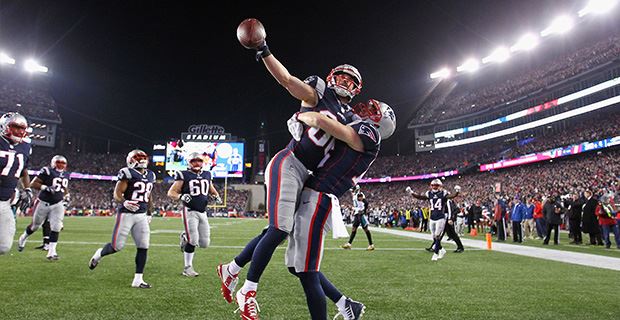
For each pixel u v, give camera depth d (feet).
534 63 167.32
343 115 9.43
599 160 108.99
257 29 8.30
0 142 14.92
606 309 13.32
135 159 17.87
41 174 24.08
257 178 192.44
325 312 8.96
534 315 12.47
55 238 23.57
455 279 19.10
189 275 19.16
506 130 164.66
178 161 166.91
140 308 12.64
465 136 182.19
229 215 163.12
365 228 33.91
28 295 14.08
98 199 171.32
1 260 22.85
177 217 131.34
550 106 145.28
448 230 32.96
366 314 12.38
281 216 8.97
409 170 182.09
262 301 13.97
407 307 13.34
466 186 148.46
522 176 129.49
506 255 30.50
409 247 37.22
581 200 43.80
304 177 9.59
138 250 16.67
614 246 40.91
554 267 23.59
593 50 139.13
